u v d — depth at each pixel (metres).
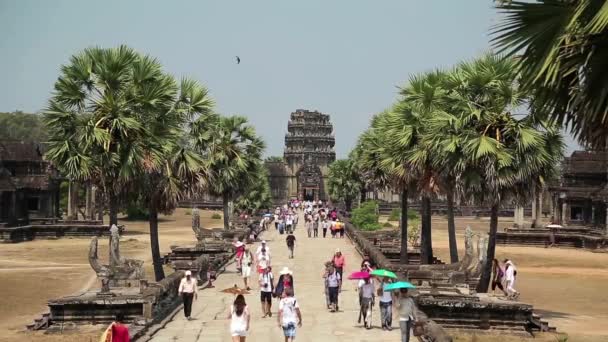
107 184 30.34
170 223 103.62
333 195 129.62
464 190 28.53
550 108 11.73
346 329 22.67
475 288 29.06
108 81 30.02
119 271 27.88
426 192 35.84
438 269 30.55
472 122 28.88
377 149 47.34
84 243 67.94
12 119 175.50
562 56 10.48
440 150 29.33
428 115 34.44
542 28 10.57
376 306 27.44
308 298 29.83
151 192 33.50
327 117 199.38
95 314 25.30
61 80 29.69
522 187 28.53
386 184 49.62
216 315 25.67
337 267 30.72
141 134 30.52
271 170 184.62
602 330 27.94
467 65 29.69
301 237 69.50
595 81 10.42
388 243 59.12
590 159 85.81
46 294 36.06
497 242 73.69
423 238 40.34
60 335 24.58
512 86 28.17
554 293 39.34
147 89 30.47
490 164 27.44
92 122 29.14
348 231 67.44
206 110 35.09
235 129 57.72
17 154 81.12
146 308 23.56
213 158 55.75
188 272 24.72
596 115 10.79
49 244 66.50
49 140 29.92
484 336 24.70
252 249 53.81
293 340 20.25
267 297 25.30
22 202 78.62
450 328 25.11
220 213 132.88
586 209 83.19
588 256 62.47
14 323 28.08
